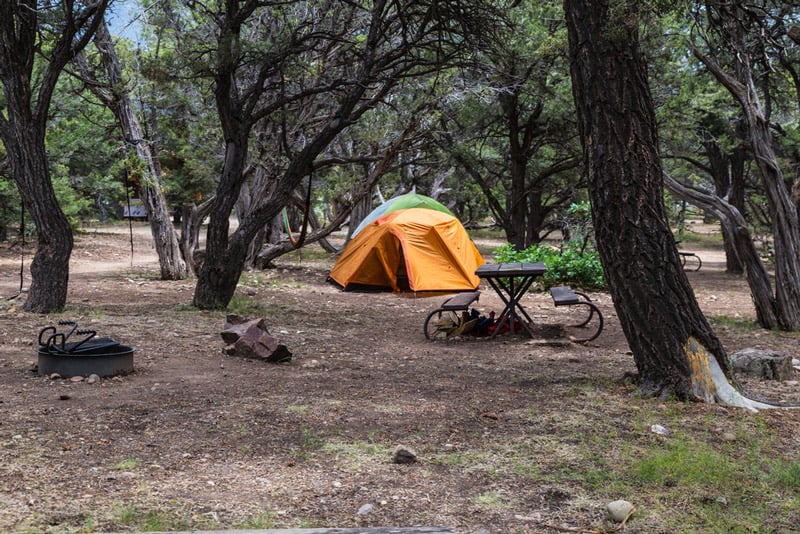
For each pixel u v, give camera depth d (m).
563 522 3.99
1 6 11.05
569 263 18.38
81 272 20.06
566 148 22.70
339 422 5.82
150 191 18.41
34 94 24.16
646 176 6.67
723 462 4.94
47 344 7.30
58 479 4.34
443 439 5.43
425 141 18.67
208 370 7.84
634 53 6.65
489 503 4.22
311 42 14.61
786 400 7.09
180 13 15.13
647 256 6.68
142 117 18.58
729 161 25.58
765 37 8.20
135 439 5.23
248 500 4.14
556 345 10.57
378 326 12.53
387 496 4.28
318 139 13.07
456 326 11.69
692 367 6.64
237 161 13.02
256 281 18.42
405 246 17.48
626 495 4.38
